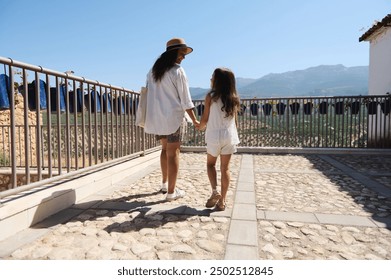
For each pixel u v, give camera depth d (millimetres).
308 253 2277
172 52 3447
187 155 8453
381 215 3143
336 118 8711
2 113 9273
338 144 8734
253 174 5449
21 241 2459
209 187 4383
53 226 2797
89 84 4148
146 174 5363
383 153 8102
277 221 2955
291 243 2455
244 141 9312
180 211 3223
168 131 3445
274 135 9156
